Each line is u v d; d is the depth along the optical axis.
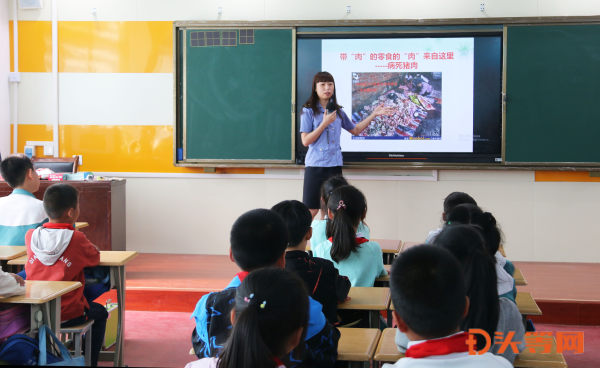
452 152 5.42
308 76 5.52
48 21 5.73
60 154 5.80
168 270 5.02
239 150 5.63
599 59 5.24
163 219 5.78
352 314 2.75
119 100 5.73
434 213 5.52
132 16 5.68
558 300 4.10
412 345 1.30
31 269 2.86
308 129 5.00
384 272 2.84
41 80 5.77
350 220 2.73
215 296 1.83
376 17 5.46
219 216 5.73
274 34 5.52
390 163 5.46
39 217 3.45
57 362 2.20
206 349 1.84
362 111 5.49
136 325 4.05
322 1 5.51
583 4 5.27
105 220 4.87
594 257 5.38
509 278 2.12
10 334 2.32
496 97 5.35
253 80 5.57
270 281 1.30
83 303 2.93
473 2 5.36
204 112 5.64
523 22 5.26
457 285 1.28
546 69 5.29
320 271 2.18
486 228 2.39
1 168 3.47
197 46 5.60
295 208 2.23
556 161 5.33
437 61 5.39
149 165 5.76
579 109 5.29
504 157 5.36
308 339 1.72
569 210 5.39
